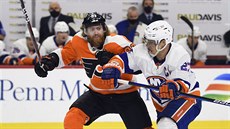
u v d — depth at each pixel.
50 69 8.32
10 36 13.08
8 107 11.00
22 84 11.02
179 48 7.50
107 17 13.30
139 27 12.50
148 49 7.45
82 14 13.23
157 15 13.02
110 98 8.23
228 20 13.44
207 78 11.34
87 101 8.23
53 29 12.80
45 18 12.80
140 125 8.27
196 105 7.64
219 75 11.36
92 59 8.11
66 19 12.87
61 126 11.08
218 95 11.37
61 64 8.38
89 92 8.38
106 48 8.05
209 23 13.45
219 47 13.44
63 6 13.14
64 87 11.08
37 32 12.23
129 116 8.28
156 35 7.26
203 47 12.64
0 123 10.99
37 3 13.02
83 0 13.18
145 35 7.34
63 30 11.97
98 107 8.30
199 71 11.32
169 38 7.35
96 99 8.30
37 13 13.04
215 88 11.37
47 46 12.02
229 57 13.23
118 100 8.24
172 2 13.30
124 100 8.25
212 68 11.34
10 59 11.71
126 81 7.73
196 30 12.48
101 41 8.05
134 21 12.73
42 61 8.34
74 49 8.26
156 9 13.28
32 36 8.46
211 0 13.45
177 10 13.38
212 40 13.45
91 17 7.92
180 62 7.41
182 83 7.31
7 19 13.04
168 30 7.36
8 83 11.00
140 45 7.71
